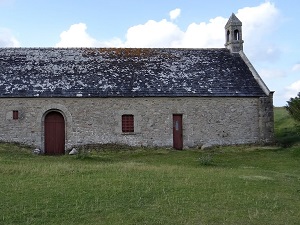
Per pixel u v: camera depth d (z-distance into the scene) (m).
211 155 22.56
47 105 23.98
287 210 10.66
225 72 27.64
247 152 23.62
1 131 23.56
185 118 25.34
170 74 26.72
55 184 12.52
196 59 28.69
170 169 16.06
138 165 17.27
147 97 24.89
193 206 10.77
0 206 10.27
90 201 10.91
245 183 13.64
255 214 10.16
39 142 23.77
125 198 11.29
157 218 9.72
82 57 27.42
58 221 9.41
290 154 22.55
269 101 26.28
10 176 13.49
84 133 24.25
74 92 24.23
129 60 27.66
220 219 9.77
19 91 23.80
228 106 25.95
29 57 26.83
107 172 14.77
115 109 24.61
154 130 24.97
